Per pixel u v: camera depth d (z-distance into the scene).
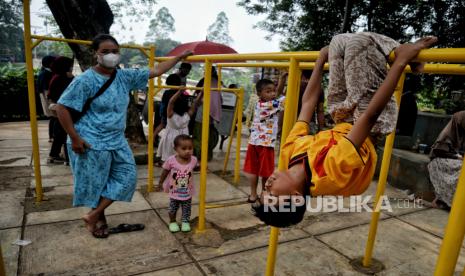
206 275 2.50
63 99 2.47
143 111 8.56
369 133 1.40
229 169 5.45
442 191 3.97
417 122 5.60
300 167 1.47
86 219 2.67
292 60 2.03
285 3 10.13
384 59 1.46
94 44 2.60
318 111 4.25
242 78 34.31
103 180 2.69
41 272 2.43
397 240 3.20
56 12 5.84
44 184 4.21
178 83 5.41
